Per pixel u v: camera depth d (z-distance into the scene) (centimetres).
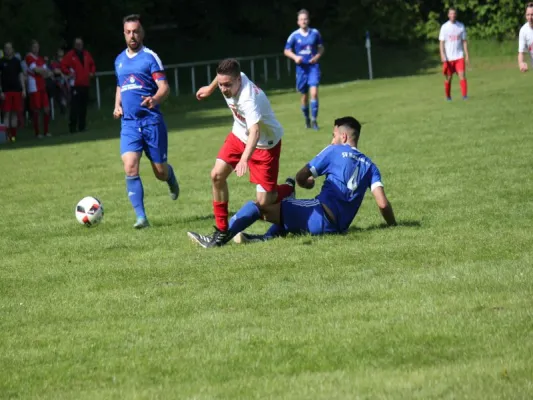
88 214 1869
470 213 1728
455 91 5188
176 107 6281
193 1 8350
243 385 834
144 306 1172
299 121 4241
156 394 823
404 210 1811
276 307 1124
